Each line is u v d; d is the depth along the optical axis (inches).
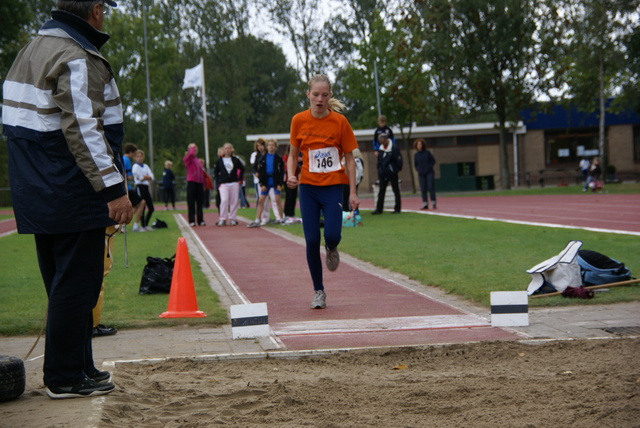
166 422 145.9
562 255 320.5
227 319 280.8
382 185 866.1
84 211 156.2
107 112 161.9
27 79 155.6
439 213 861.2
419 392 165.2
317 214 303.3
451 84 1681.8
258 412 150.9
